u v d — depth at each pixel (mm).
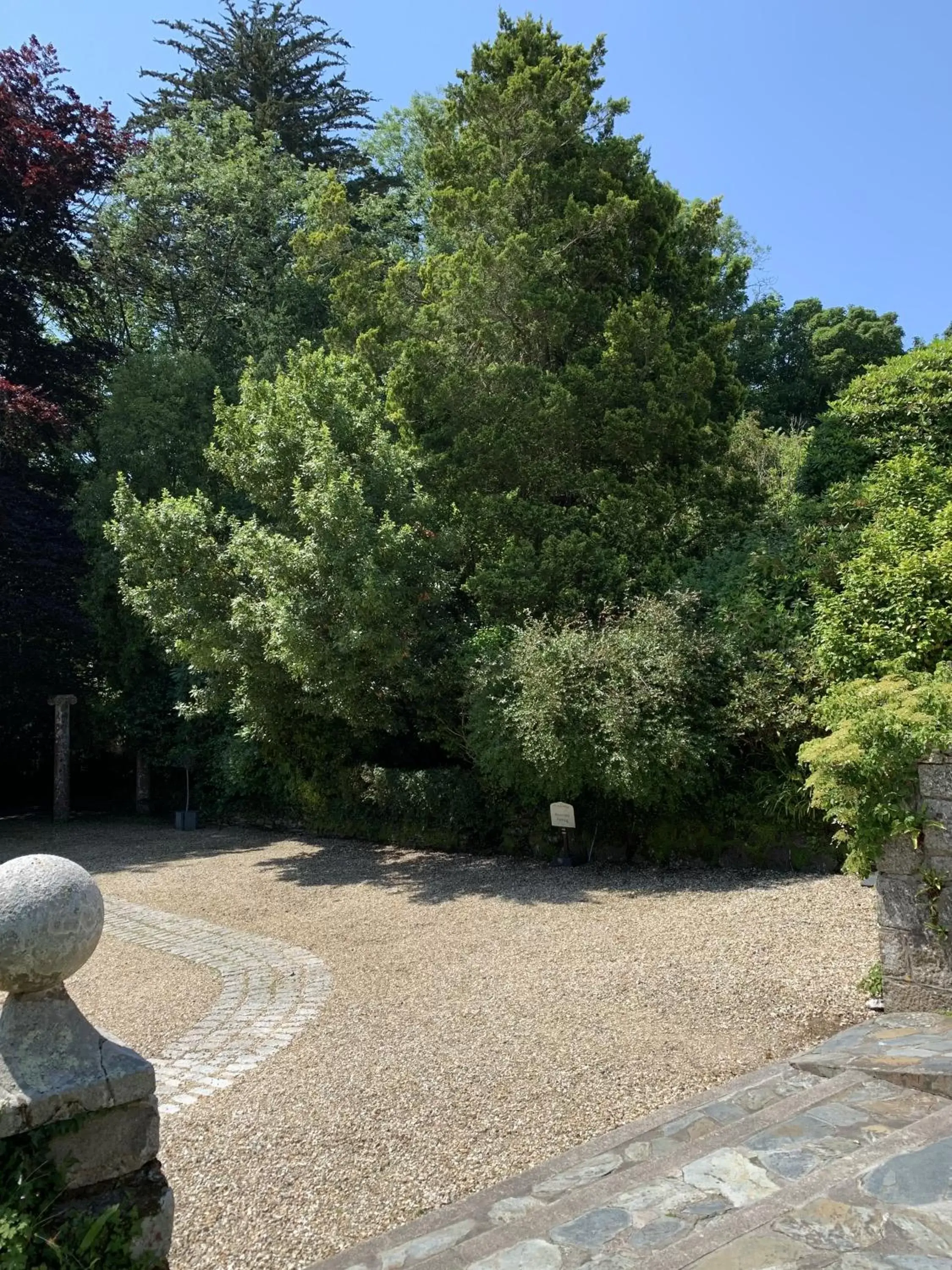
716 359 14492
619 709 9430
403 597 11547
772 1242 2738
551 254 13320
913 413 11734
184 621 12906
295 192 23562
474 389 13180
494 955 7500
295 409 12875
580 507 12711
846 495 10898
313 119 28797
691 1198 3287
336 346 15883
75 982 7625
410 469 12719
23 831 17766
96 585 18797
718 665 10000
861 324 27938
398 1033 5859
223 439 13523
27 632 19812
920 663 8820
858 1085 4199
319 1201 3850
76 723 21156
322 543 11445
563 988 6477
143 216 22578
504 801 12062
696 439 13125
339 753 14500
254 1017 6453
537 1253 3018
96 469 20266
